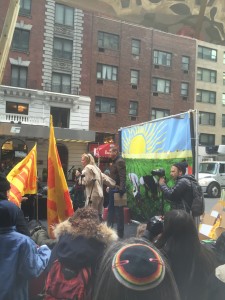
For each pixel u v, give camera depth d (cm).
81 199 998
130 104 3719
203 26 352
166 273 145
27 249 260
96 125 3494
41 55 3219
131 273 140
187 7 348
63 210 462
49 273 242
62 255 238
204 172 2212
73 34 3381
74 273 233
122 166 728
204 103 4384
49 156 470
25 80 3159
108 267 150
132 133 917
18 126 2898
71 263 234
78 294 226
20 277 263
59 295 230
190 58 4153
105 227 251
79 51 3394
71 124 3309
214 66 4462
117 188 725
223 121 4575
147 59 3838
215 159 2677
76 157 3306
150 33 3862
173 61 4019
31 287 346
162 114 3925
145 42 3831
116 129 3597
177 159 681
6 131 2864
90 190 685
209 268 240
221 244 277
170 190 492
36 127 2962
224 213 550
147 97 3819
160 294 139
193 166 619
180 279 233
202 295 230
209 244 373
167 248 240
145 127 834
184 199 478
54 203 463
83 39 3425
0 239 259
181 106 4072
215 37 356
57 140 3188
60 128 3097
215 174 2139
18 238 261
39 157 3105
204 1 343
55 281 235
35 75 3188
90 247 237
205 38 357
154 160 784
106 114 3559
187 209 476
